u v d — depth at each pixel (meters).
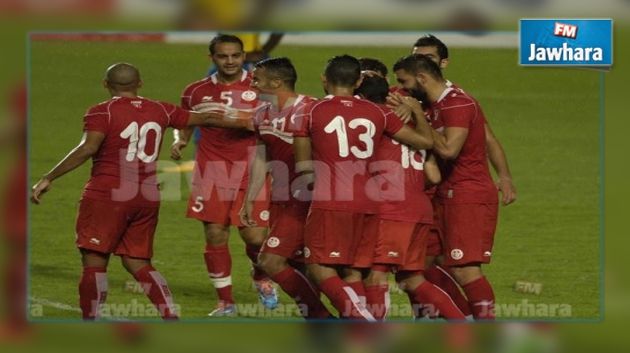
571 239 41.00
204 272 35.84
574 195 48.25
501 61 78.19
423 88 26.53
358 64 25.83
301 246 26.98
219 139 30.67
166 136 57.12
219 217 30.45
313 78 69.00
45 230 40.66
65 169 26.42
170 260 37.31
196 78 70.25
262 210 30.45
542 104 67.88
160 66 73.44
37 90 67.62
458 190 26.62
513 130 61.59
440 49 28.83
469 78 74.00
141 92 65.94
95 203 26.77
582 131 61.16
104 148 26.78
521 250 39.41
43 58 75.38
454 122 25.88
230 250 39.34
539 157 55.47
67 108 63.69
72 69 72.94
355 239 25.55
